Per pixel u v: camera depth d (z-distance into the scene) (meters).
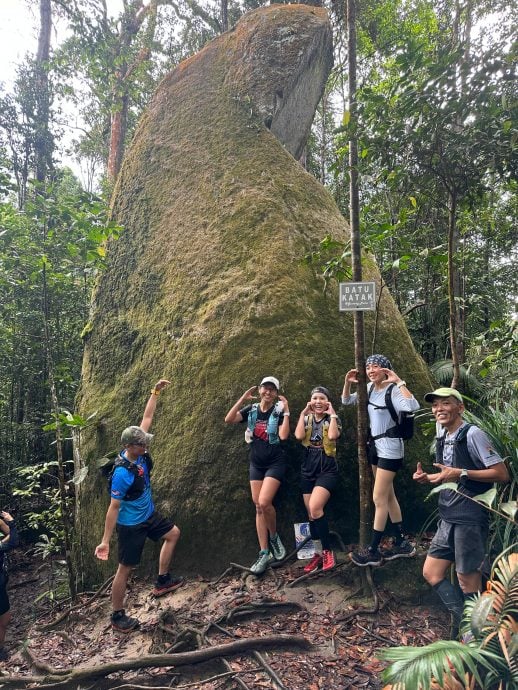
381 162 3.95
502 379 5.31
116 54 13.04
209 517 4.94
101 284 7.23
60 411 5.93
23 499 8.02
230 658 3.45
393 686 2.37
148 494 4.43
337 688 3.12
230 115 7.03
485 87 3.32
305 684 3.16
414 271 8.16
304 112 8.27
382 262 8.16
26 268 6.50
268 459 4.55
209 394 5.32
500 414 4.31
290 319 5.41
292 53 7.31
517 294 8.98
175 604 4.40
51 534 7.58
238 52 7.54
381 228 4.20
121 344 6.54
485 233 8.30
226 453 5.05
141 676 3.48
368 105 3.71
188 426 5.33
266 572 4.47
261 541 4.50
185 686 3.27
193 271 6.15
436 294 8.17
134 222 7.13
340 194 11.28
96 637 4.35
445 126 3.62
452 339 4.12
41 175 11.67
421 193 4.18
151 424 5.66
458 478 3.19
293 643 3.50
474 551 3.17
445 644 2.48
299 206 6.22
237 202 6.29
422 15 10.02
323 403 4.42
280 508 4.86
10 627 5.55
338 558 4.48
